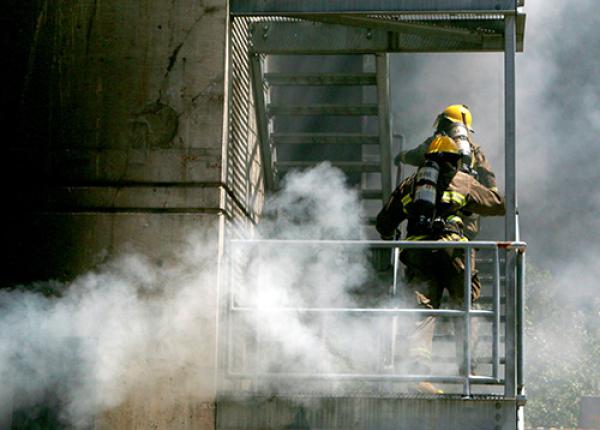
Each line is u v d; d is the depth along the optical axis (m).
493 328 16.22
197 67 17.66
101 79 17.80
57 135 17.72
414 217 17.94
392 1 18.08
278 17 19.59
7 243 17.52
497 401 15.97
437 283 18.42
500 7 17.84
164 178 17.42
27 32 18.02
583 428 43.72
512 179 17.52
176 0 17.88
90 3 17.98
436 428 16.03
